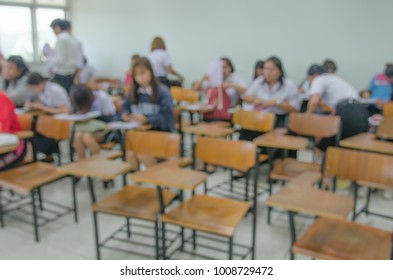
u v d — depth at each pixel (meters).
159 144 2.37
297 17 5.29
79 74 4.79
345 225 1.77
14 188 2.29
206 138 2.26
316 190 1.74
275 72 3.40
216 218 1.84
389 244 1.60
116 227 2.54
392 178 1.87
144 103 3.14
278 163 2.78
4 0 6.63
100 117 3.53
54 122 2.87
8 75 3.69
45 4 7.21
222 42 5.96
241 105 4.38
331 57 5.17
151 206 1.99
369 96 4.71
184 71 6.43
